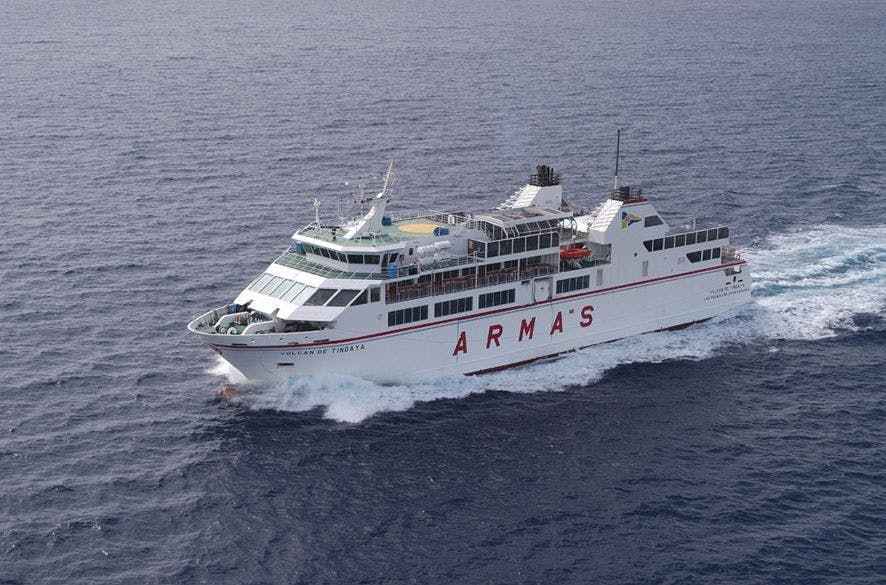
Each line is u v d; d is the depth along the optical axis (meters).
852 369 97.38
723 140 194.00
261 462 79.50
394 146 186.00
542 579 67.06
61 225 135.75
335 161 174.75
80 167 167.12
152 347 99.19
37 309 107.19
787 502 75.50
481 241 94.25
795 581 67.00
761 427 86.62
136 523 71.38
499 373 96.81
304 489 76.19
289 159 175.75
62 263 120.88
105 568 66.69
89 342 99.75
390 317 90.19
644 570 68.00
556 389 93.81
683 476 79.00
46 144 183.50
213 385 91.81
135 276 117.50
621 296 102.75
